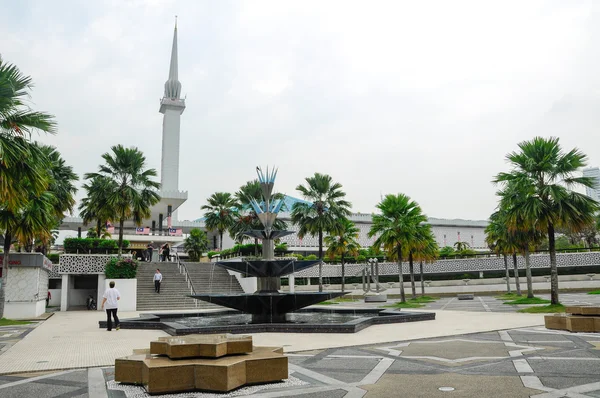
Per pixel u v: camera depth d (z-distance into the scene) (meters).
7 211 19.66
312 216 34.12
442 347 9.40
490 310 21.33
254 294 14.78
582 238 56.34
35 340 12.14
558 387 5.72
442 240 75.44
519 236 27.36
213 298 14.62
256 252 38.28
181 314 18.02
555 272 20.05
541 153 20.00
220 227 47.25
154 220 61.56
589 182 19.41
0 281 20.12
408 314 15.56
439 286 45.12
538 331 11.80
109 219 29.22
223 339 6.56
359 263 49.47
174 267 33.81
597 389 5.57
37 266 22.62
